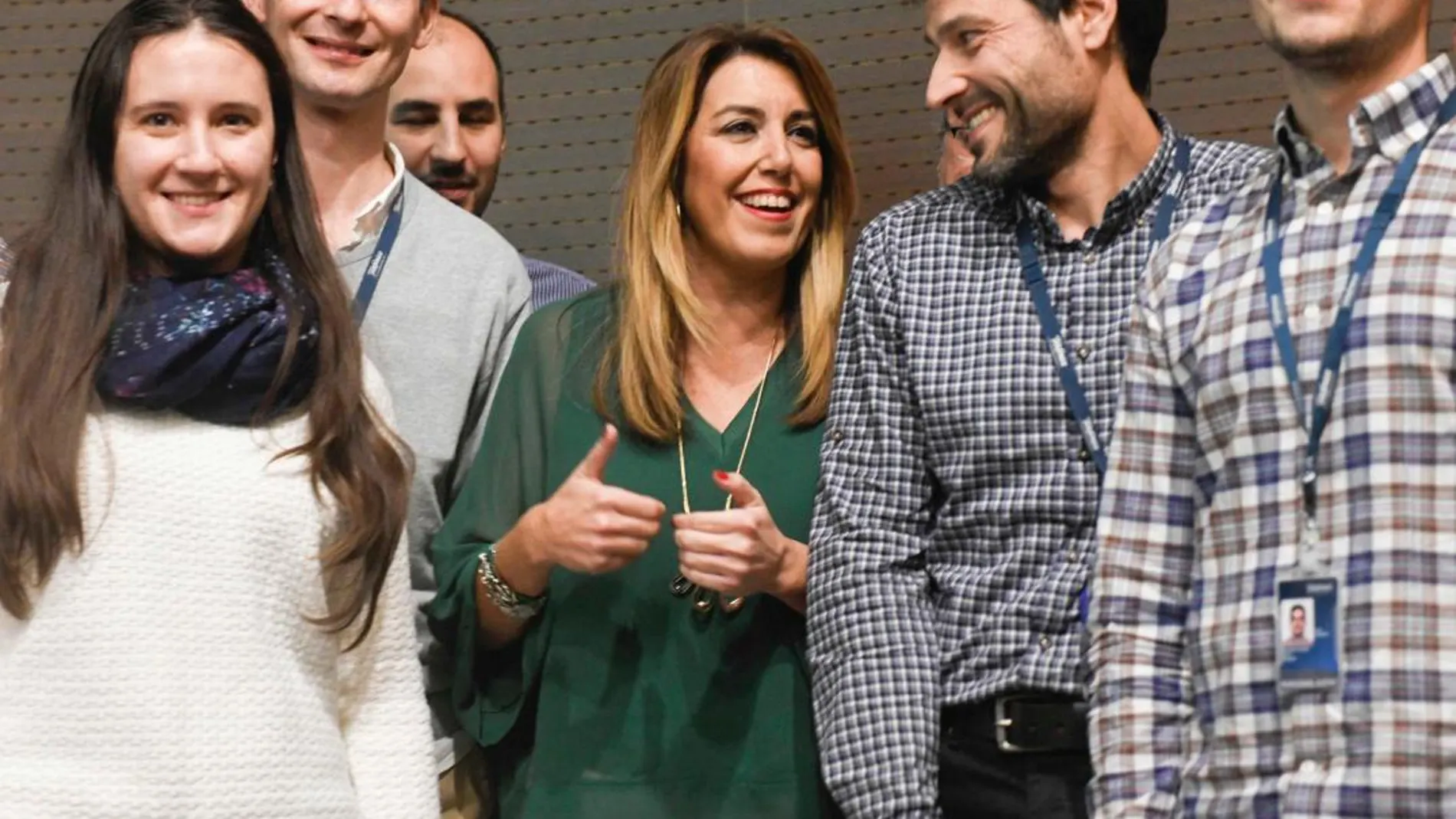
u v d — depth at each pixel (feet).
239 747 8.66
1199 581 8.05
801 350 11.30
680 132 11.28
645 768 10.69
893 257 10.52
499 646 11.13
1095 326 9.84
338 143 11.96
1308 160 8.15
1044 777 9.45
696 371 11.36
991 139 10.28
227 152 9.35
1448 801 7.14
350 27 11.73
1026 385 9.84
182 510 8.84
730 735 10.69
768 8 18.08
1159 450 8.43
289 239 9.71
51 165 9.41
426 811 9.48
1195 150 10.19
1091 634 8.51
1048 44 10.08
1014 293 10.10
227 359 9.03
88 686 8.54
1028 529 9.75
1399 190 7.74
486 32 18.92
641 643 10.85
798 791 10.62
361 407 9.53
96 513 8.72
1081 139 10.18
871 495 10.27
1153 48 10.40
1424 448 7.36
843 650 9.98
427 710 9.73
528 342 11.50
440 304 11.66
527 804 10.84
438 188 15.30
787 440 11.08
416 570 11.44
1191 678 8.18
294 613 9.11
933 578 10.09
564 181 18.71
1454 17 15.71
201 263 9.53
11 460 8.63
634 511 10.18
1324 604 7.45
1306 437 7.70
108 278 9.14
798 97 11.41
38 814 8.38
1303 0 7.86
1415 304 7.46
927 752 9.66
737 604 10.81
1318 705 7.43
